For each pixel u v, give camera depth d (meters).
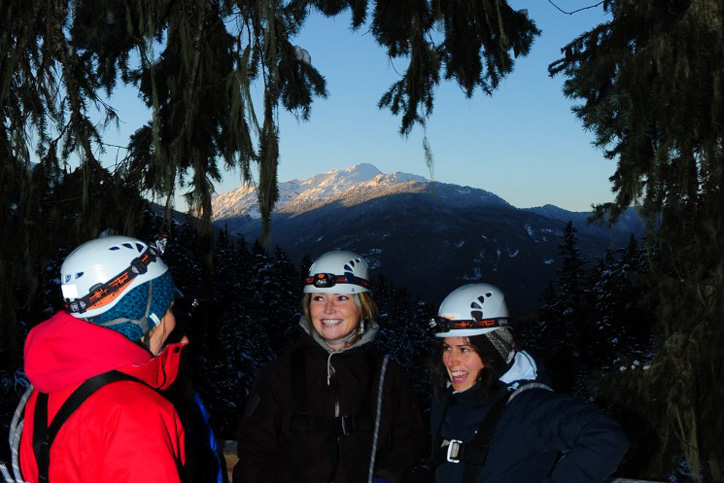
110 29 4.70
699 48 3.38
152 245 1.85
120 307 1.73
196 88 4.64
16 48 4.30
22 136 4.44
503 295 2.39
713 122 3.32
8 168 4.42
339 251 2.77
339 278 2.66
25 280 4.56
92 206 4.59
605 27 5.07
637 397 4.00
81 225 4.56
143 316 1.77
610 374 4.20
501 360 2.31
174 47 4.86
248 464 2.60
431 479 2.37
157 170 4.48
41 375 1.62
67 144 4.59
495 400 2.27
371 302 2.75
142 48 4.78
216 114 4.91
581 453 2.01
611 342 28.17
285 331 35.41
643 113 3.46
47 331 1.68
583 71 3.77
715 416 3.81
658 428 3.92
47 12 4.29
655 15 3.89
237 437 2.69
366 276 2.75
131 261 1.76
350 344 2.69
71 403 1.61
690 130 3.36
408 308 61.94
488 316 2.31
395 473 2.57
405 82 5.05
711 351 3.83
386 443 2.64
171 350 1.86
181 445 1.68
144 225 4.85
